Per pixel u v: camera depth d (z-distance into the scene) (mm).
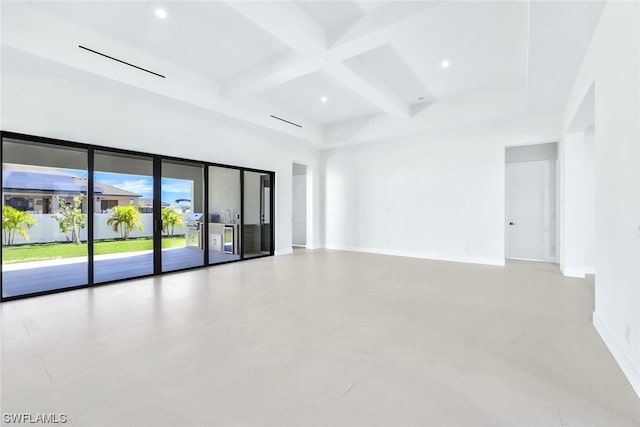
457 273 5148
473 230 6230
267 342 2451
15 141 3697
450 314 3113
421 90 5516
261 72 4520
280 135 6871
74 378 1919
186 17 3420
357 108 6531
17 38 3141
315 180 8547
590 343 2424
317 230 8648
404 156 7141
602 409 1629
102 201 4809
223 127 5961
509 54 4203
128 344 2406
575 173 4922
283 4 3115
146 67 4230
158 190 4934
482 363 2119
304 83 5250
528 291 4000
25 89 3600
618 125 2135
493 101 5426
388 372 2004
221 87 5211
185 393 1770
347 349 2328
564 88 4273
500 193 5930
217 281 4566
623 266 2043
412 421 1542
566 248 4977
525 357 2201
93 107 4164
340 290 4051
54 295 3779
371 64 4527
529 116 5527
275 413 1603
